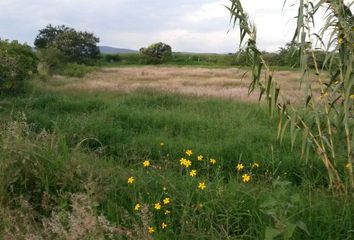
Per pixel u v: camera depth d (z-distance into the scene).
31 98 11.56
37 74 19.72
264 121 8.91
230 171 5.89
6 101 10.79
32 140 4.84
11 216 3.61
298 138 6.86
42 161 4.45
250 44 4.02
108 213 3.88
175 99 12.50
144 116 9.02
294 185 5.05
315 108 3.96
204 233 3.50
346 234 3.40
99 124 7.80
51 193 4.20
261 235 3.41
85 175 4.53
